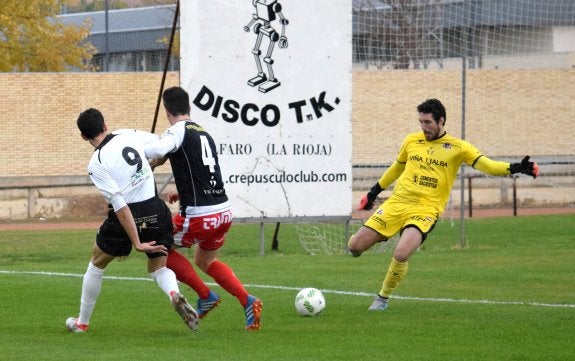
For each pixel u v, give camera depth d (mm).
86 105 54094
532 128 56312
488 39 50844
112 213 15398
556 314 17828
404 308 18688
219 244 16297
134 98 54812
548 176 53625
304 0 28703
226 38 28266
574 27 50688
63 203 50406
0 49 58562
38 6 59719
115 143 15070
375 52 48250
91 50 62406
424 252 29578
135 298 20250
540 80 56344
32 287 21938
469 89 56125
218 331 16125
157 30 68125
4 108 52906
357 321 17109
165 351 14125
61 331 16234
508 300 19812
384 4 47250
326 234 35625
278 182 28969
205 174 15883
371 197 19281
